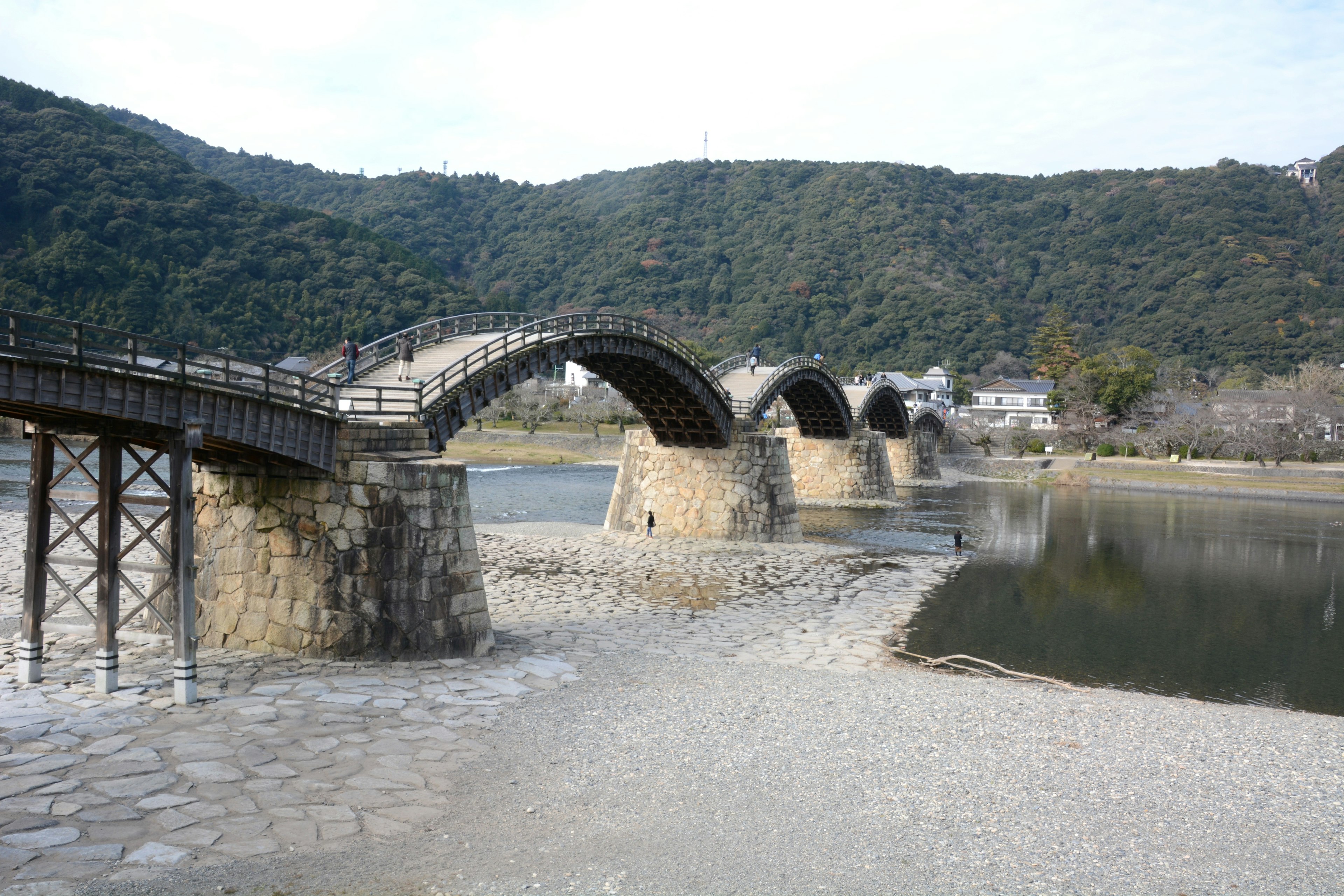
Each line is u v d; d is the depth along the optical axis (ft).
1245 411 330.13
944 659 76.38
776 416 351.87
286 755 43.45
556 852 34.88
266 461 65.00
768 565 125.90
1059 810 41.22
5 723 45.03
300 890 30.53
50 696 50.52
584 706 55.16
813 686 62.80
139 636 69.21
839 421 230.27
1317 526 195.42
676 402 140.77
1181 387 443.32
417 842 35.14
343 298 451.53
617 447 360.69
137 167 447.42
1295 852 37.52
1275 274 595.88
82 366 45.85
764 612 95.09
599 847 35.50
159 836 33.76
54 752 41.29
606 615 89.71
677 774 44.09
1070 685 71.00
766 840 36.68
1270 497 260.83
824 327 655.35
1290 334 540.52
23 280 351.87
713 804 40.40
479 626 66.74
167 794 37.63
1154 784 45.11
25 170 411.54
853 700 59.11
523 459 324.80
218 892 29.99
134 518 52.06
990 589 114.73
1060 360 488.44
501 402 401.90
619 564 122.72
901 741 50.42
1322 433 347.56
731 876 33.27
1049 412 440.04
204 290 403.34
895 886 33.06
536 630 80.07
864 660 76.54
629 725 51.57
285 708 50.65
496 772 43.34
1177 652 84.79
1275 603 109.91
